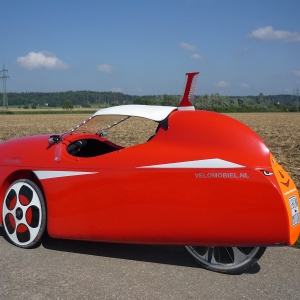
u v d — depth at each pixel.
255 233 3.40
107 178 3.82
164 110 4.03
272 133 27.31
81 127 4.67
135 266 3.91
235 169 3.43
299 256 4.20
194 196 3.52
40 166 4.21
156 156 3.70
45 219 4.23
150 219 3.68
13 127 35.97
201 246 3.83
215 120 3.72
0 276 3.61
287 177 3.71
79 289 3.38
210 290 3.40
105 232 3.88
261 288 3.46
